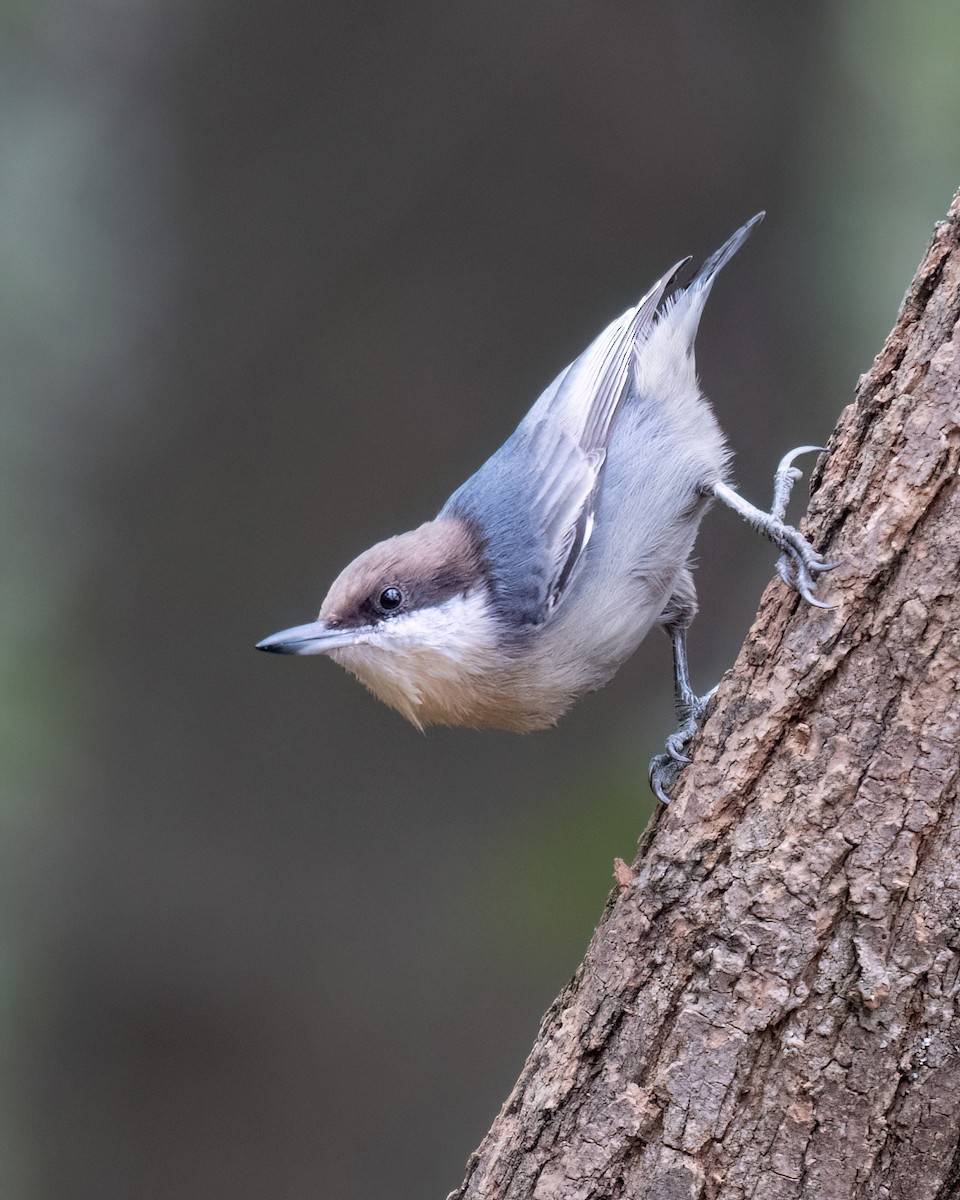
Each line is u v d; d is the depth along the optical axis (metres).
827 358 10.98
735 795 4.93
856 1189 4.72
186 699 10.49
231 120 10.57
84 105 10.92
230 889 10.50
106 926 10.40
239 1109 10.34
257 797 10.54
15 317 10.55
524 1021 10.49
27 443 10.55
